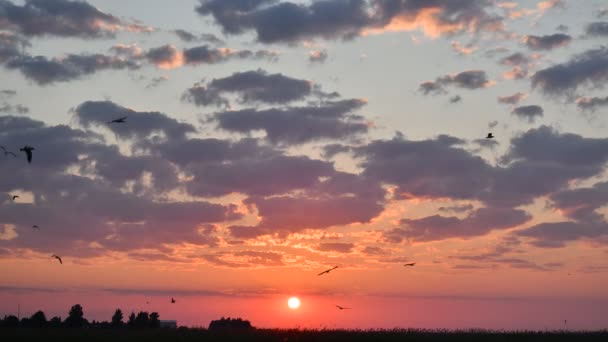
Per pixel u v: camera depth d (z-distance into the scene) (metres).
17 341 52.09
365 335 58.91
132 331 60.12
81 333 57.19
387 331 62.22
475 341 57.38
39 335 55.56
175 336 55.66
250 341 53.47
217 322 79.88
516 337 61.09
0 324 69.62
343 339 56.19
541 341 58.44
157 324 73.50
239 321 78.94
